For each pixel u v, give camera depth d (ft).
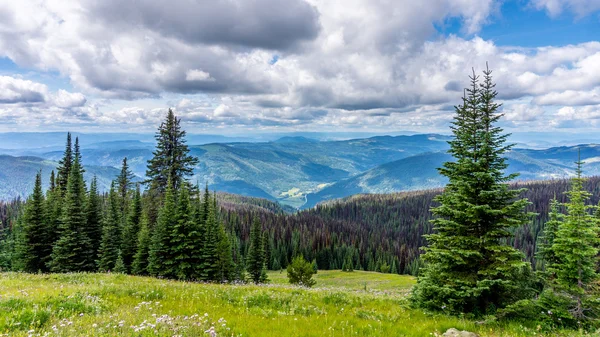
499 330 33.60
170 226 103.35
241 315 32.17
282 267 381.40
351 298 48.01
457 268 43.01
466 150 44.16
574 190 46.26
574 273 42.29
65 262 117.50
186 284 57.06
